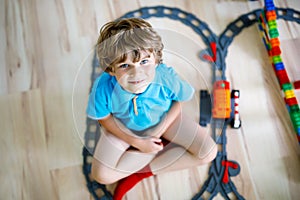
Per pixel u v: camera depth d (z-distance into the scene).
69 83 1.01
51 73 1.02
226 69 1.04
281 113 1.00
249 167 0.95
